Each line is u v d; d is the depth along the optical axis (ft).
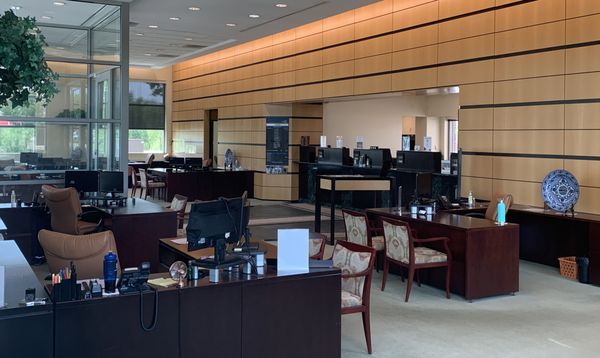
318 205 33.35
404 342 16.44
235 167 56.39
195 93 66.80
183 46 51.88
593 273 23.15
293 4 34.06
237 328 12.10
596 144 25.53
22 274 12.68
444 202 28.04
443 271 22.18
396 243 21.31
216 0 33.37
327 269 13.29
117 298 10.85
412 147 49.88
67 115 29.19
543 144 27.84
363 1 33.17
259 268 13.21
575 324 18.20
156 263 24.59
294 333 12.78
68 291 10.57
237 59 57.26
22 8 29.09
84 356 10.60
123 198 27.81
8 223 25.67
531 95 28.35
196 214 12.23
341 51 42.37
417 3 35.22
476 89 31.32
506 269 21.48
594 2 25.46
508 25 29.43
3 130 27.84
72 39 29.30
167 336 11.35
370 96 41.42
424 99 62.54
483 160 31.04
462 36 32.12
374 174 41.55
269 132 52.06
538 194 28.12
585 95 25.91
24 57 10.53
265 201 51.90
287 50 48.98
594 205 25.62
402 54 36.52
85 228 24.89
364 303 15.34
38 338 10.23
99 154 29.99
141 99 71.97
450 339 16.74
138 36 46.39
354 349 15.83
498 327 17.87
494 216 26.21
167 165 62.95
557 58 27.07
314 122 52.75
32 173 28.58
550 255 26.58
